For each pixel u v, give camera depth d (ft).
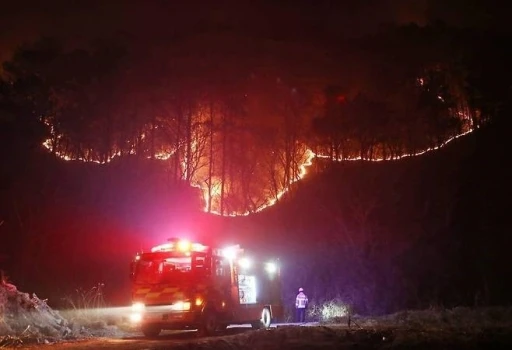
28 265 120.88
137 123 178.70
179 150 180.96
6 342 59.11
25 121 150.92
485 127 188.34
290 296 115.34
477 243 136.87
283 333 61.77
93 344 60.54
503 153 170.71
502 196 153.38
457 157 175.94
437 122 191.31
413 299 122.01
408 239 139.95
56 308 93.61
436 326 77.41
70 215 135.44
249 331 72.54
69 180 148.87
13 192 137.18
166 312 67.15
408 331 68.90
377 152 185.78
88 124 172.65
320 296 122.21
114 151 174.50
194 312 67.21
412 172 170.71
